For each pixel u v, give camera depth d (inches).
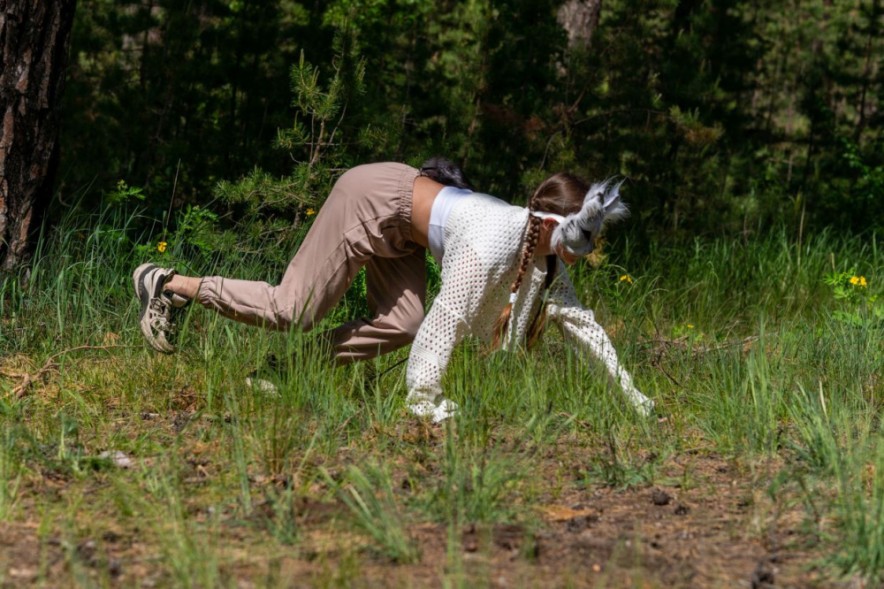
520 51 412.2
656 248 411.5
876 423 204.5
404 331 208.2
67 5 286.4
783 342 246.8
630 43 433.1
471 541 146.4
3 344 249.9
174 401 213.0
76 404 210.1
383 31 422.0
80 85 437.1
